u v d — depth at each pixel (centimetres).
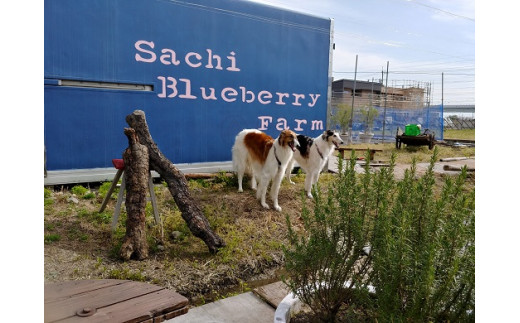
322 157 702
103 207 532
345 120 2239
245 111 813
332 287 257
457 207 210
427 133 1723
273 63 836
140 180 435
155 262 423
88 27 632
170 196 636
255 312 332
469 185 698
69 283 233
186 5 719
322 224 259
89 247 443
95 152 663
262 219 581
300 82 880
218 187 722
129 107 686
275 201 625
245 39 793
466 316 195
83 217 526
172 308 210
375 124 2305
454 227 204
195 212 458
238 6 777
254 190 718
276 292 363
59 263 398
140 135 463
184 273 406
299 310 284
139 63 684
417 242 226
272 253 475
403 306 215
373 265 244
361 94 2820
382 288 221
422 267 203
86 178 657
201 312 328
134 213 428
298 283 266
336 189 277
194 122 755
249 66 806
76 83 634
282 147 603
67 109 631
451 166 984
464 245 204
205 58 752
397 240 209
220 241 456
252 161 671
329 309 265
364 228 250
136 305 208
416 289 199
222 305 342
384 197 251
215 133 781
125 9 661
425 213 231
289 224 281
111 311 200
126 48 669
